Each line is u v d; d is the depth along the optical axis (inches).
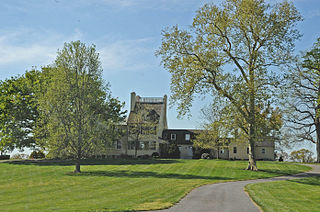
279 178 1284.4
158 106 2770.7
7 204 658.8
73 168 1526.8
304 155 2960.1
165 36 1417.3
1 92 2025.1
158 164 1740.9
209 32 1440.7
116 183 1021.8
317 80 2058.3
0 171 1419.8
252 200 707.4
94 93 1407.5
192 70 1373.0
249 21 1416.1
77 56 1395.2
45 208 595.2
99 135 1409.9
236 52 1435.8
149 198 708.0
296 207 642.8
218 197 740.0
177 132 2763.3
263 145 2650.1
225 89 1357.0
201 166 1633.9
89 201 677.9
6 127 1953.7
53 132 1353.3
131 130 2415.1
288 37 1375.5
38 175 1273.4
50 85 1428.4
